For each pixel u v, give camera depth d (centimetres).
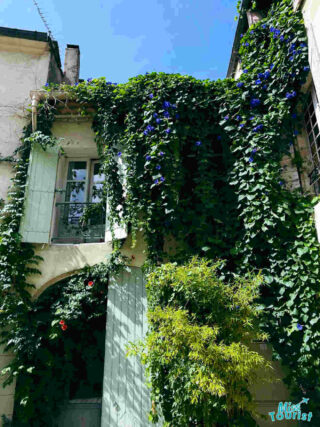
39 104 670
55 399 548
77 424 550
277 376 506
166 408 415
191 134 586
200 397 351
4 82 730
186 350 368
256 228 502
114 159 610
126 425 490
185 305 416
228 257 512
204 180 554
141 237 588
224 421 397
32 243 600
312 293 442
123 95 635
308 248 461
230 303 400
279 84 565
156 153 557
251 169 526
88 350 589
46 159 654
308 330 435
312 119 554
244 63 630
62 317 553
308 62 522
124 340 536
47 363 539
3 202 626
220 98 597
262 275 444
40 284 579
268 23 602
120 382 514
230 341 381
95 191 689
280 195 508
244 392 377
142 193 561
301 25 538
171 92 614
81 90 663
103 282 595
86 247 600
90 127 687
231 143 576
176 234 543
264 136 543
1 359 537
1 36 757
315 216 470
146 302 554
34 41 763
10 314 545
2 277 556
